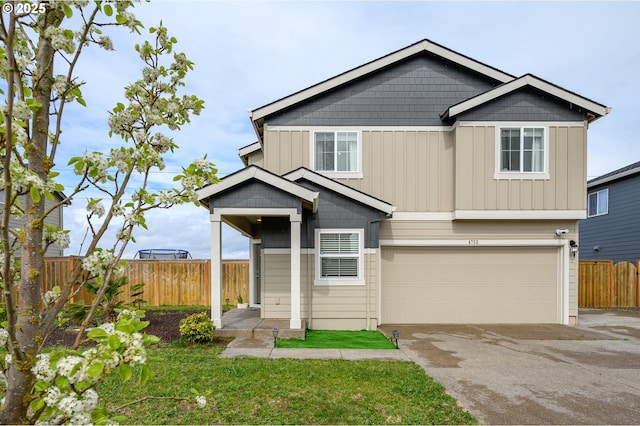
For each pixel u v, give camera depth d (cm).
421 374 538
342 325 909
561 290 991
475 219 970
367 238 922
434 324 982
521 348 719
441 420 399
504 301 998
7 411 153
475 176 963
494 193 962
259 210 793
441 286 998
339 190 916
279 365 566
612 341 783
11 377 155
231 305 1271
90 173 169
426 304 995
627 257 1551
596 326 958
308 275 911
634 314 1162
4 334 165
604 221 1683
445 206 999
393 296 995
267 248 930
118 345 145
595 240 1734
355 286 914
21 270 160
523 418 411
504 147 971
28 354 152
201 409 409
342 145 1012
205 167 221
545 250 1003
